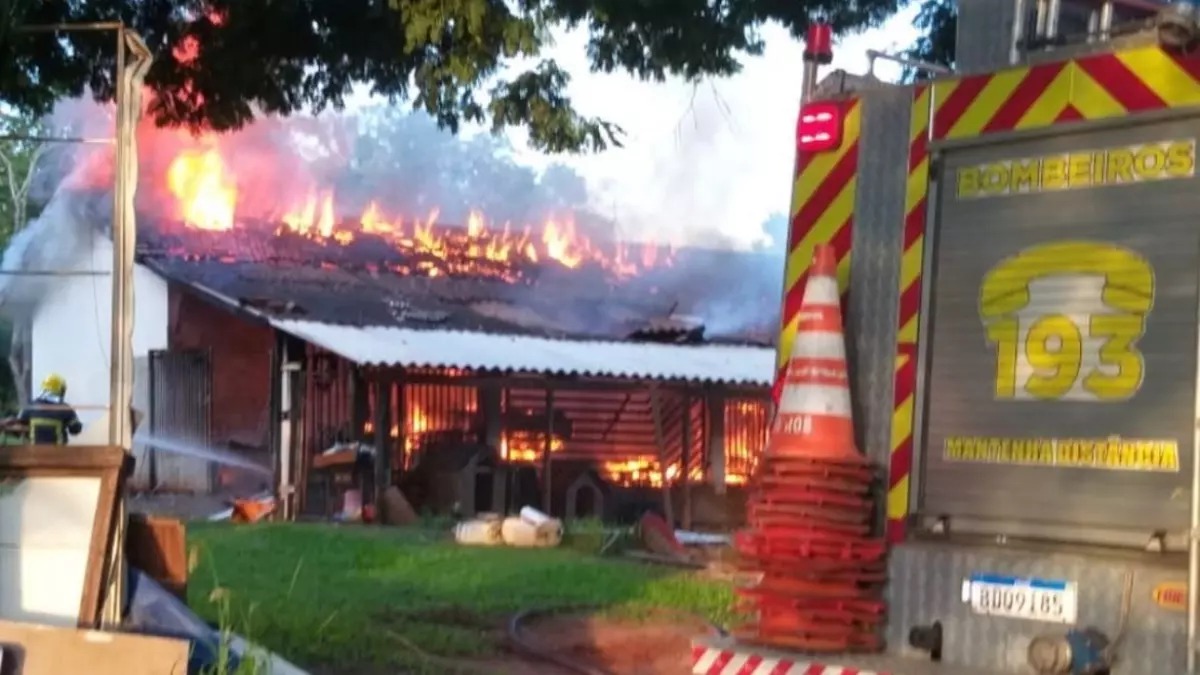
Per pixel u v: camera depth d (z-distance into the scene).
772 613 5.30
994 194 5.09
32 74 10.38
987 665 4.94
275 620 10.77
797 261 5.68
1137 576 4.56
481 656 10.35
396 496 20.45
